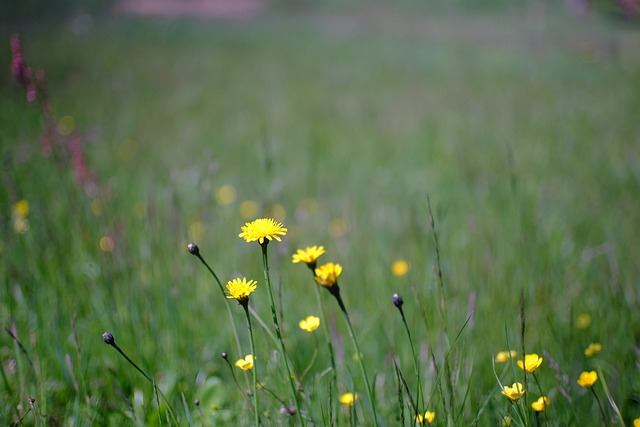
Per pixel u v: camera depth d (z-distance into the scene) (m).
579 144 5.72
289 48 14.94
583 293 2.53
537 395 1.77
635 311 2.20
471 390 1.72
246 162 5.20
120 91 9.30
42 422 1.67
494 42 16.30
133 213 3.41
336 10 23.23
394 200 4.18
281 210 3.68
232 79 10.87
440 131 6.75
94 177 3.12
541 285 2.54
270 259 2.85
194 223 3.23
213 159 5.15
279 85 10.45
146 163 5.10
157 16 20.73
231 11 23.02
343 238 3.32
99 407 1.86
